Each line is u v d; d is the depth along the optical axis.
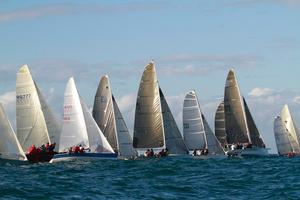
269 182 132.88
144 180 139.38
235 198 109.44
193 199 108.44
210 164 199.50
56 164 196.62
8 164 194.00
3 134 194.50
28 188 118.62
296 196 110.56
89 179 140.88
